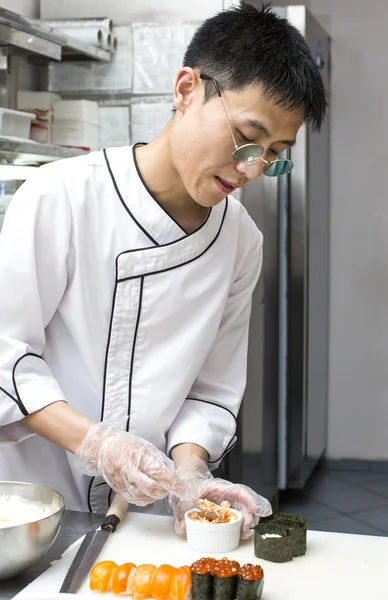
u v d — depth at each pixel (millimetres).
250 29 1235
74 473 1536
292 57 1222
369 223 4309
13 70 2980
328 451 4492
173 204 1452
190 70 1292
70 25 3025
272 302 3586
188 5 3115
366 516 3732
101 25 3010
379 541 1355
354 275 4363
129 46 3119
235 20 1260
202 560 1151
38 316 1411
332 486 4160
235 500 1411
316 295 4000
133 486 1308
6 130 2482
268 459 3639
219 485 1422
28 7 3172
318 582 1199
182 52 3082
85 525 1402
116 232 1443
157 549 1303
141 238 1447
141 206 1439
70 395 1509
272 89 1203
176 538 1350
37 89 3219
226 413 1631
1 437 1422
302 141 3537
